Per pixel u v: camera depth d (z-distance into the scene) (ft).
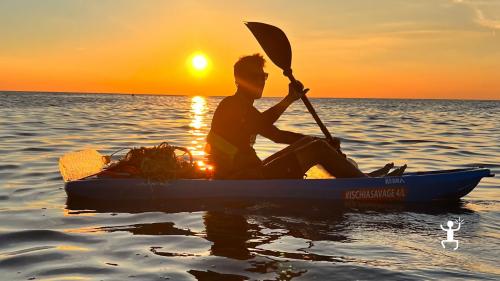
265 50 16.79
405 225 13.56
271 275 9.55
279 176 16.61
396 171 17.38
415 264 10.22
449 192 16.76
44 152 30.14
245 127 15.87
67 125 55.72
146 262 10.38
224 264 10.19
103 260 10.55
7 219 14.26
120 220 14.05
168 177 16.48
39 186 19.30
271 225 13.39
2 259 10.68
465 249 11.30
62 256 10.86
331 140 16.58
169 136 44.88
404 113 131.34
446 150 35.94
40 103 160.97
